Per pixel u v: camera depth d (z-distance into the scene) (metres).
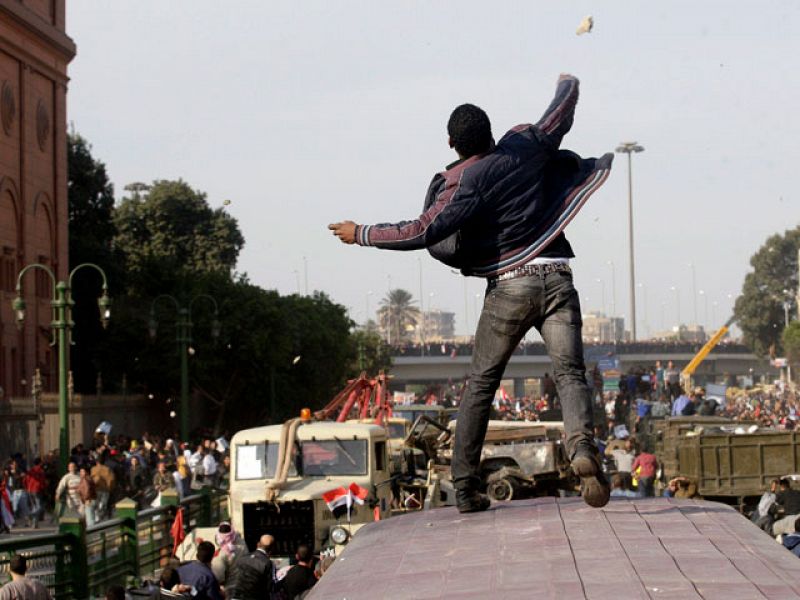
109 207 88.81
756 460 26.42
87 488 32.28
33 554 19.05
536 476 27.67
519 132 6.38
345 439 22.02
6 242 65.25
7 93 65.75
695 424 32.47
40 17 69.56
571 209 6.36
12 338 65.31
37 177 69.31
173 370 75.06
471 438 6.46
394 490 23.91
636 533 5.23
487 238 6.40
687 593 4.08
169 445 45.38
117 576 21.92
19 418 52.66
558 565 4.64
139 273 82.19
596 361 90.56
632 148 150.00
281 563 20.30
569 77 6.64
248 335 78.00
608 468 31.95
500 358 6.46
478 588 4.42
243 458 22.12
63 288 37.75
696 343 165.62
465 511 6.39
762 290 163.88
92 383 77.31
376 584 4.77
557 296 6.38
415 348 158.25
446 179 6.31
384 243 6.23
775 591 4.07
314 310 92.31
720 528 5.31
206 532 21.19
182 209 118.25
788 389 111.38
